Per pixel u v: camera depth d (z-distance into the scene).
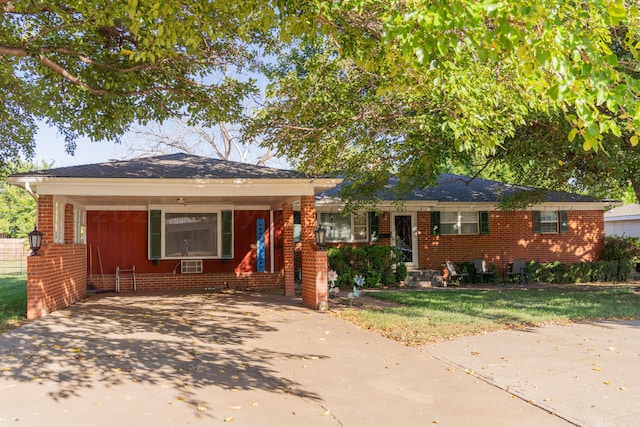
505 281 20.97
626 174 13.26
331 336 8.98
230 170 13.50
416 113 11.24
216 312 11.76
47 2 9.30
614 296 14.63
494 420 5.13
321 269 12.29
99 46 11.20
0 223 40.19
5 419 5.10
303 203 13.32
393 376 6.59
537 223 21.92
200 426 4.98
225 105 12.27
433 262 20.84
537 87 4.52
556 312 11.23
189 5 7.38
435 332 9.05
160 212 17.83
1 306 12.67
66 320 10.53
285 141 12.18
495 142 6.31
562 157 13.42
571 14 3.75
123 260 17.88
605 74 3.49
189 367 6.95
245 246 18.83
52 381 6.28
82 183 11.70
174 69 11.76
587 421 5.02
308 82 11.21
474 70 6.45
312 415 5.28
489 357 7.43
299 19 6.08
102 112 12.07
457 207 21.11
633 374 6.50
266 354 7.69
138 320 10.57
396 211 20.59
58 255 12.34
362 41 6.35
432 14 3.78
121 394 5.84
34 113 14.20
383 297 14.56
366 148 13.39
